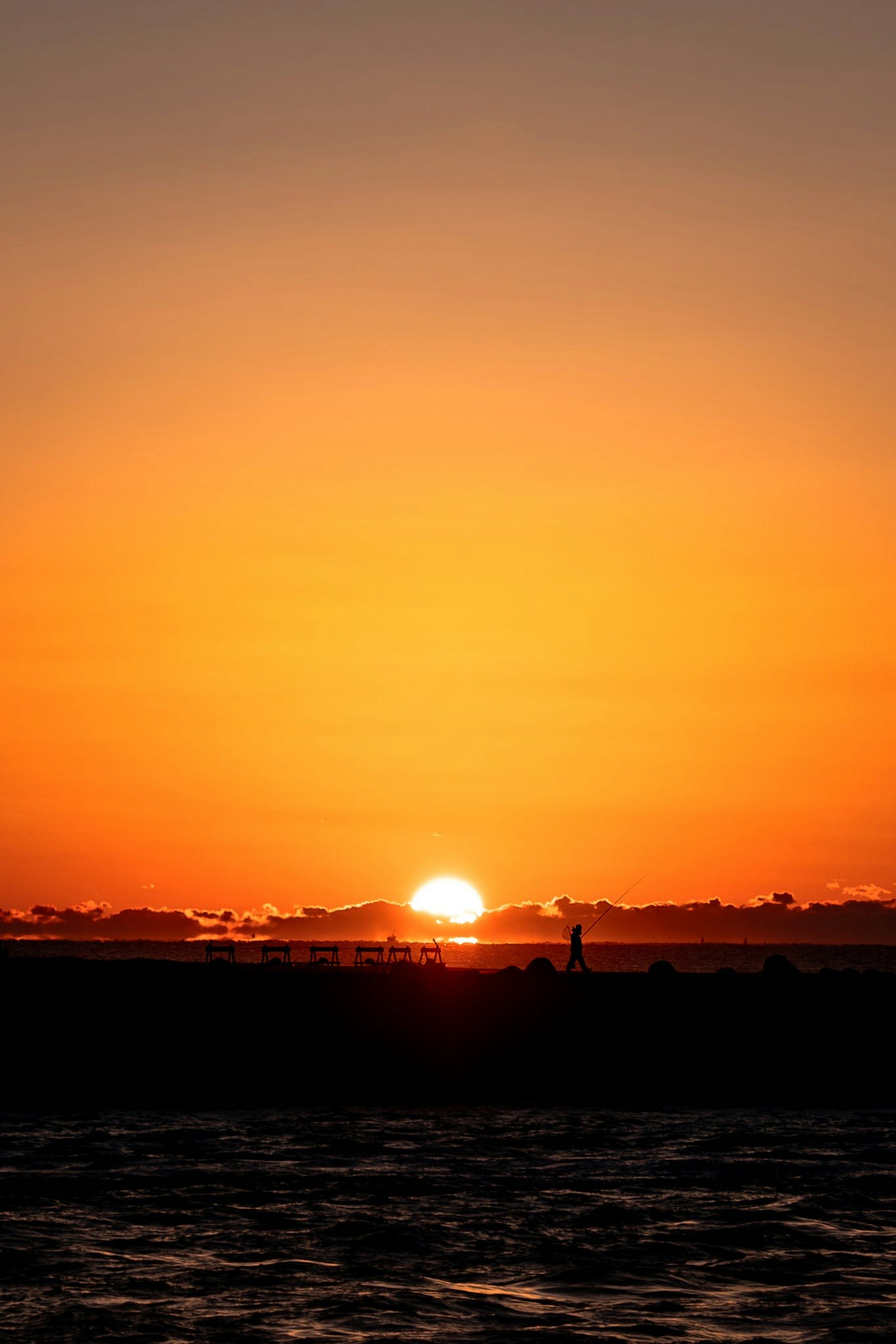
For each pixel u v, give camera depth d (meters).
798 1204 54.31
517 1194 55.84
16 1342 35.41
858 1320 37.97
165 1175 59.38
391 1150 67.50
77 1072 89.56
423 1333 36.47
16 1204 52.50
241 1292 40.22
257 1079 90.69
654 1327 37.28
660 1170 62.16
